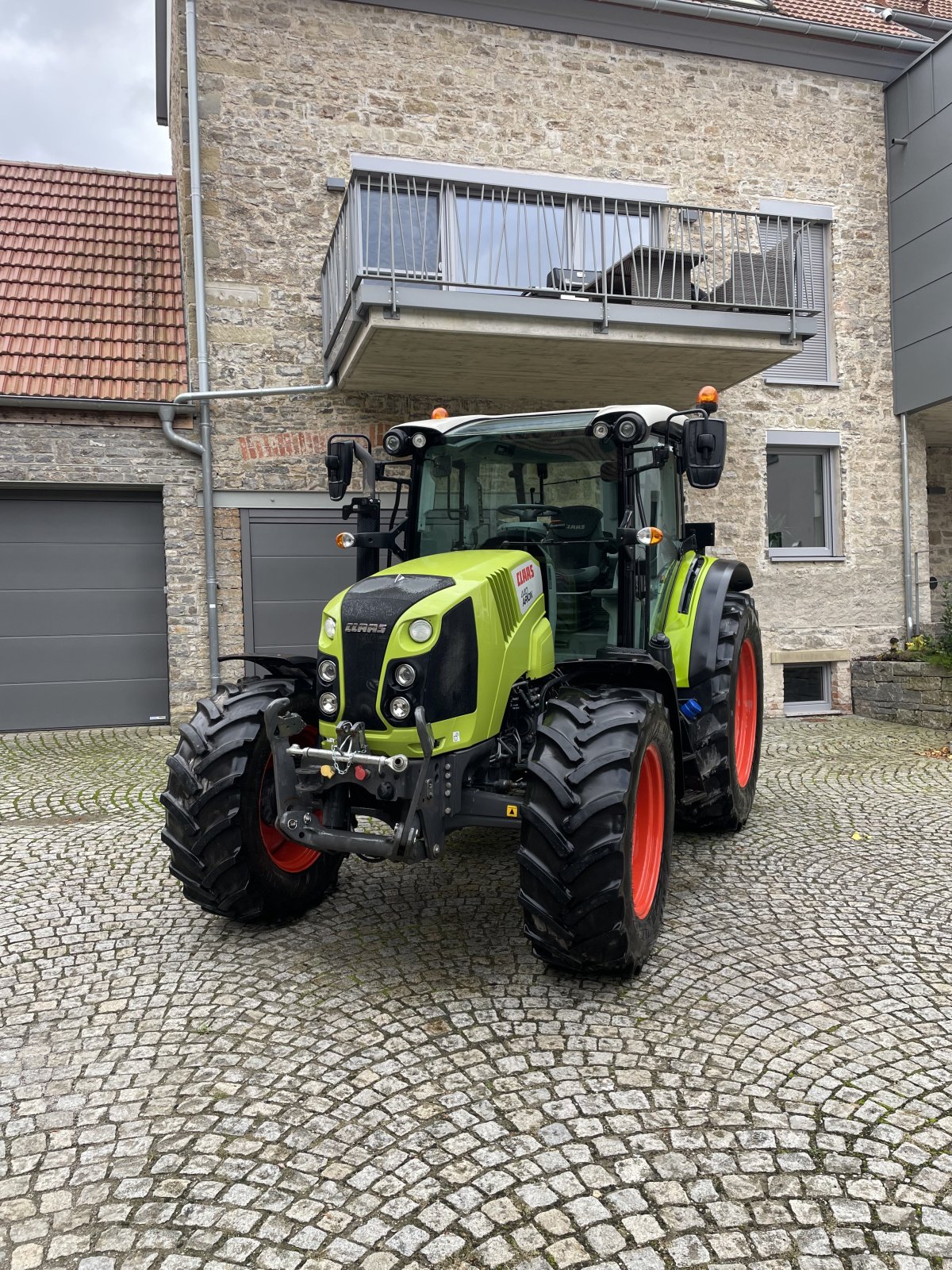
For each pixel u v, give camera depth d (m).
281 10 8.55
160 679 8.95
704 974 3.47
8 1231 2.12
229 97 8.47
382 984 3.39
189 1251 2.05
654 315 7.82
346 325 7.65
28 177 9.84
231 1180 2.29
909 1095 2.65
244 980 3.44
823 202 10.19
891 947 3.72
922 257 9.95
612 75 9.45
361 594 3.49
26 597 8.65
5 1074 2.80
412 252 7.98
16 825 5.61
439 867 4.83
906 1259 2.01
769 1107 2.58
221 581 8.64
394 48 8.84
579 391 9.38
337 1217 2.16
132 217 9.71
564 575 4.20
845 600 10.34
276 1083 2.74
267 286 8.63
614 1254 2.03
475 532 4.37
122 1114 2.59
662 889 3.63
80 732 8.68
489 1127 2.50
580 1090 2.68
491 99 9.12
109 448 8.38
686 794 4.83
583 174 9.42
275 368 8.70
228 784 3.59
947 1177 2.29
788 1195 2.22
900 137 10.13
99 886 4.49
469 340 7.59
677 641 4.74
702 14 9.46
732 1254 2.03
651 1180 2.27
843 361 10.27
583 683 3.86
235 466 8.61
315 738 4.04
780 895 4.34
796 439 10.13
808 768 7.24
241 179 8.52
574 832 3.11
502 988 3.35
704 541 5.56
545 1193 2.23
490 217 8.83
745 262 8.90
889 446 10.47
